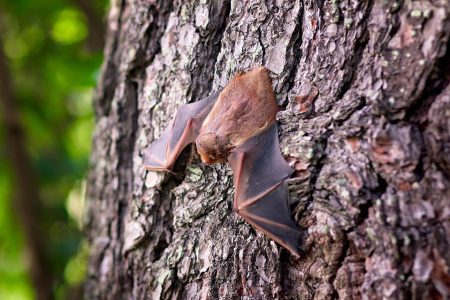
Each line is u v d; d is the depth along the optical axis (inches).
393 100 22.8
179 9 27.8
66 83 43.1
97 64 41.7
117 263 30.0
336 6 24.2
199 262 25.9
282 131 24.4
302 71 24.8
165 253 27.3
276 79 25.2
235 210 24.2
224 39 26.5
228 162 24.9
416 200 22.4
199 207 26.1
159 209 27.7
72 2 41.8
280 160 23.9
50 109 44.6
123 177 29.8
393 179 22.6
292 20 25.1
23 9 41.1
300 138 23.7
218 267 25.4
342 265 23.1
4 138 44.3
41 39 44.0
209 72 27.1
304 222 23.5
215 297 25.4
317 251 23.4
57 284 45.0
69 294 45.3
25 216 43.1
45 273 43.7
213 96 26.4
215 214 25.8
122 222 29.9
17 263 47.3
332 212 23.0
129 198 29.4
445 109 22.2
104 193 30.7
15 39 44.7
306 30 24.8
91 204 31.8
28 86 44.4
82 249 43.7
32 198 43.2
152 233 27.8
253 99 24.8
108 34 31.2
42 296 43.5
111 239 30.2
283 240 23.5
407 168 22.5
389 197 22.6
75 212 48.3
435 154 22.2
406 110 22.7
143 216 28.0
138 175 28.4
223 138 24.7
